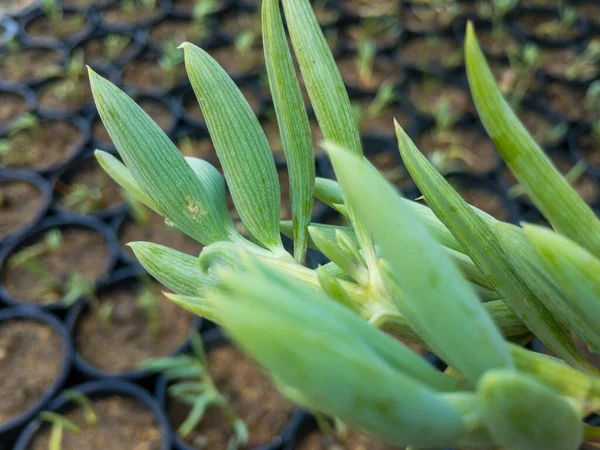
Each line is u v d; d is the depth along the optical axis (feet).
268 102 2.52
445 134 2.37
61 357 1.66
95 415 1.56
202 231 0.44
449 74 2.65
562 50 2.78
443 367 1.45
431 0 3.01
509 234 0.36
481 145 2.35
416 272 0.28
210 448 1.51
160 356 1.69
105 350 1.70
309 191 0.46
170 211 0.44
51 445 1.42
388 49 2.80
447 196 0.40
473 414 0.26
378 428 0.25
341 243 0.41
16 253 1.97
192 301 0.39
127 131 0.42
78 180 2.26
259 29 2.93
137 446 1.50
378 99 2.50
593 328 0.33
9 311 1.75
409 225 0.28
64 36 2.93
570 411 0.27
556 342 0.38
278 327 0.21
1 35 2.88
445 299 0.28
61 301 1.79
